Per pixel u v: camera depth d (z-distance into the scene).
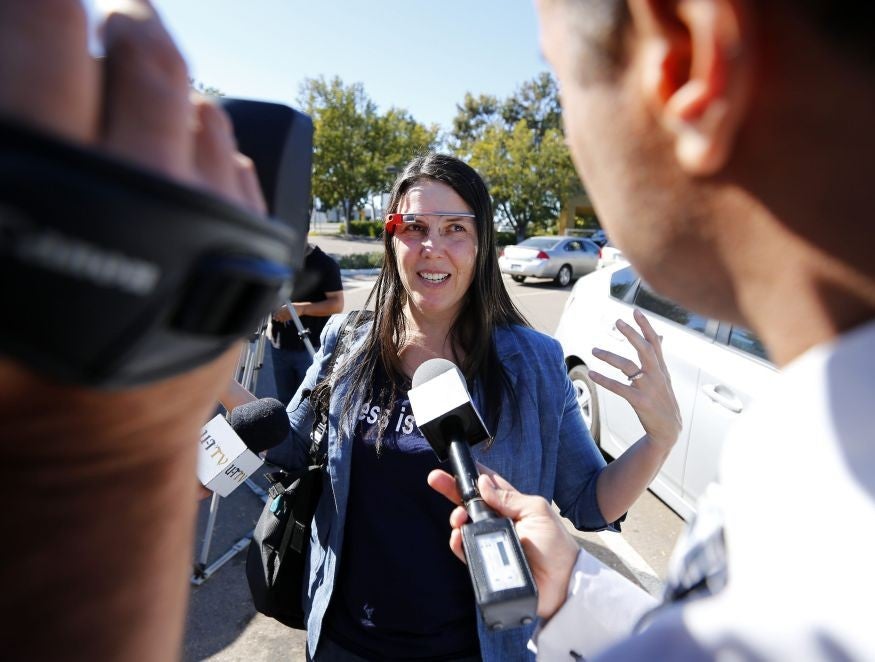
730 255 0.42
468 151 29.92
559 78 0.51
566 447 1.54
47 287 0.25
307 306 3.58
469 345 1.51
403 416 1.46
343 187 29.23
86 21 0.30
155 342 0.29
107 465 0.35
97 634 0.37
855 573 0.32
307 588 1.49
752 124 0.38
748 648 0.34
